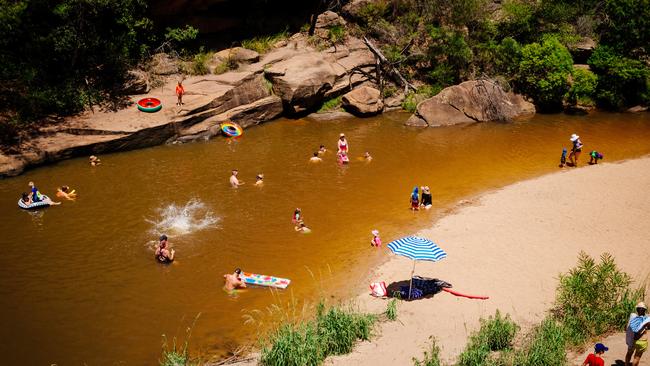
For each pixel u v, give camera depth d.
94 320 16.30
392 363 13.84
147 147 30.72
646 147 32.91
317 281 18.41
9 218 22.45
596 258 19.27
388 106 39.66
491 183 27.20
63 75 32.75
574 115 39.50
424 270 18.80
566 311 15.83
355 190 26.06
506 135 34.91
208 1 37.75
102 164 28.23
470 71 41.62
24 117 29.80
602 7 46.00
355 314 15.67
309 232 21.84
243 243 20.94
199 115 32.41
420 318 16.11
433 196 25.58
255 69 36.72
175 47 38.09
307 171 28.25
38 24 31.73
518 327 14.97
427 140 33.59
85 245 20.55
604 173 28.33
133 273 18.80
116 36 34.53
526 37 43.59
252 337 15.55
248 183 26.58
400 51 42.28
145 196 24.80
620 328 15.32
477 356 13.35
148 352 14.93
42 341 15.33
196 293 17.69
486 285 17.75
